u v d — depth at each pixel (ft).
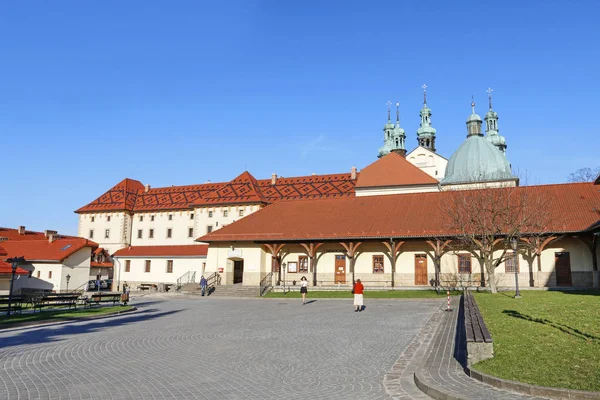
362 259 143.33
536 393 26.07
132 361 40.22
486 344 33.42
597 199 128.36
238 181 246.68
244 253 154.30
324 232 143.54
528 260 126.52
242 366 37.86
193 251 197.88
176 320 73.51
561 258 123.85
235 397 28.84
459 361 37.22
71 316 77.82
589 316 47.88
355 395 29.35
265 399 28.43
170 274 198.90
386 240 135.74
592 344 34.42
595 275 118.42
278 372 35.68
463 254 132.57
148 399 28.43
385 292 124.77
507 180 158.92
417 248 137.90
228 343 49.42
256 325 64.59
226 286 147.64
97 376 34.55
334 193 230.68
